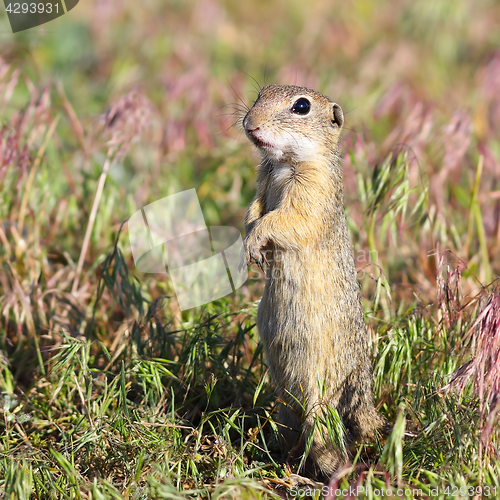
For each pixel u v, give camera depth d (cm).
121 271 959
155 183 1343
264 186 885
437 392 757
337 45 2150
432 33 2236
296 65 1953
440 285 871
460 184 1455
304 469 827
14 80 1229
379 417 849
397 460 650
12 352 1007
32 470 725
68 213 1232
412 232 1233
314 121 827
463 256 1145
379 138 1584
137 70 1919
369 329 915
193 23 2220
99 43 2045
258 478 761
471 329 743
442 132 1348
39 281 1021
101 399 863
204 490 674
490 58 1969
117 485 726
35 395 907
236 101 1689
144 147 1449
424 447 751
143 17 2206
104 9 2150
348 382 821
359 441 838
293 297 798
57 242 1211
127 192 1293
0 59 1243
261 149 827
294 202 800
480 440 682
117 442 766
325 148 835
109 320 1052
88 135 1351
